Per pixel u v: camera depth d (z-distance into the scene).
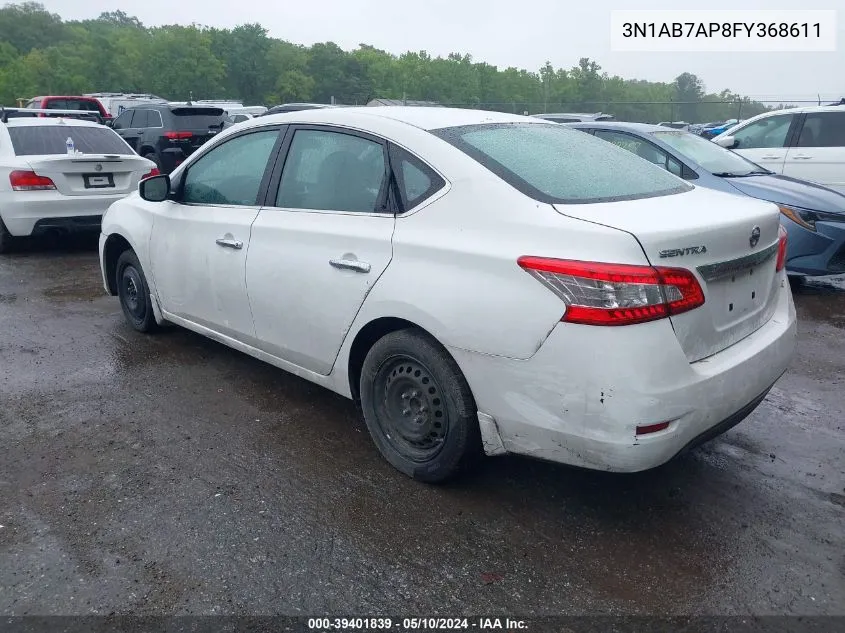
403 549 2.87
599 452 2.66
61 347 5.20
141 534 2.96
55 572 2.73
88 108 22.69
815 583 2.68
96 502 3.20
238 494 3.26
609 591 2.64
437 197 3.11
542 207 2.84
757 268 3.10
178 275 4.61
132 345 5.23
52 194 7.98
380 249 3.24
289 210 3.78
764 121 9.77
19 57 76.00
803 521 3.06
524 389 2.78
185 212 4.51
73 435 3.83
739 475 3.43
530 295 2.71
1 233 8.30
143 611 2.53
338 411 4.14
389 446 3.44
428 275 3.03
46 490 3.29
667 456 2.69
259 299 3.93
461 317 2.90
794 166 9.27
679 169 6.99
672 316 2.62
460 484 3.33
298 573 2.73
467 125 3.46
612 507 3.16
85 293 6.77
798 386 4.54
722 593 2.63
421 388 3.21
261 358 4.16
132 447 3.70
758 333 3.15
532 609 2.55
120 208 5.37
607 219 2.72
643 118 35.53
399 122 3.43
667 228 2.65
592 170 3.31
